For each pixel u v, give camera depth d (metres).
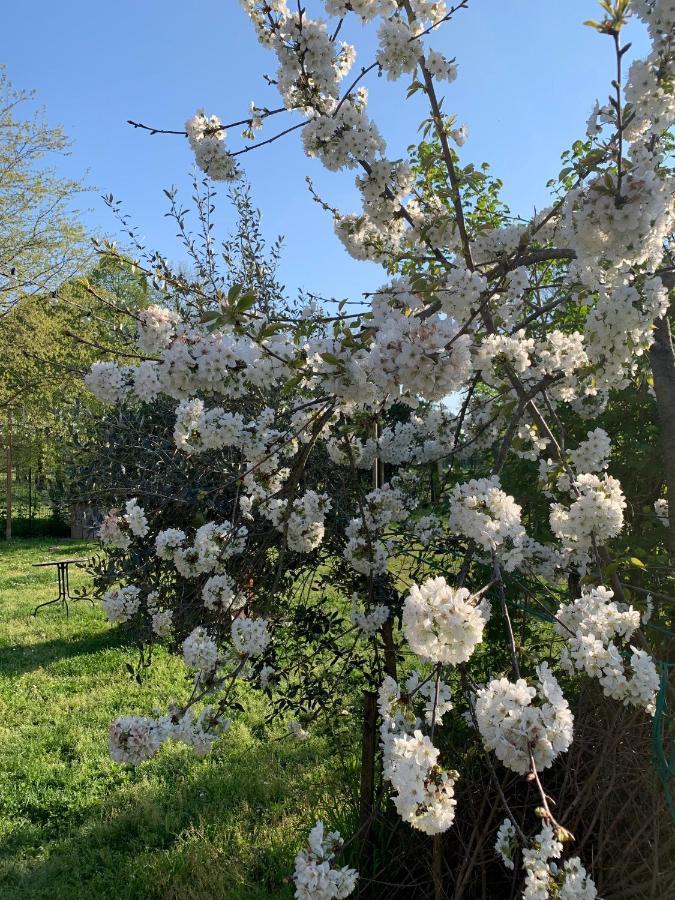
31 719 4.77
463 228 2.39
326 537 3.06
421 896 2.49
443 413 3.26
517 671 1.48
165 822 3.38
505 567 2.02
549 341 2.31
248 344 2.06
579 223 1.68
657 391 2.35
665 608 2.46
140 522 2.93
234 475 3.12
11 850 3.30
